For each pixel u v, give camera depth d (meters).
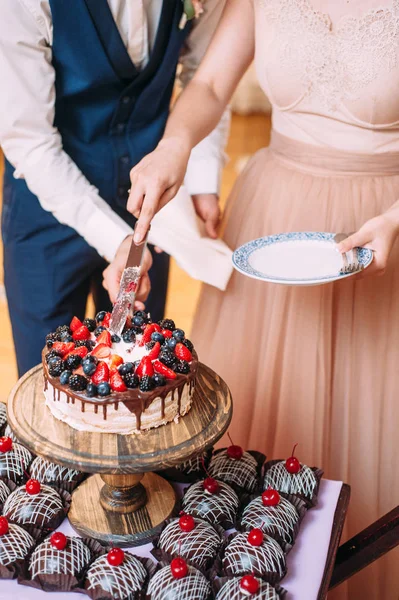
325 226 1.61
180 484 1.35
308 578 1.13
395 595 1.69
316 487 1.29
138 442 1.12
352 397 1.68
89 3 1.58
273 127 1.73
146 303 2.22
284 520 1.20
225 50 1.63
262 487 1.31
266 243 1.49
